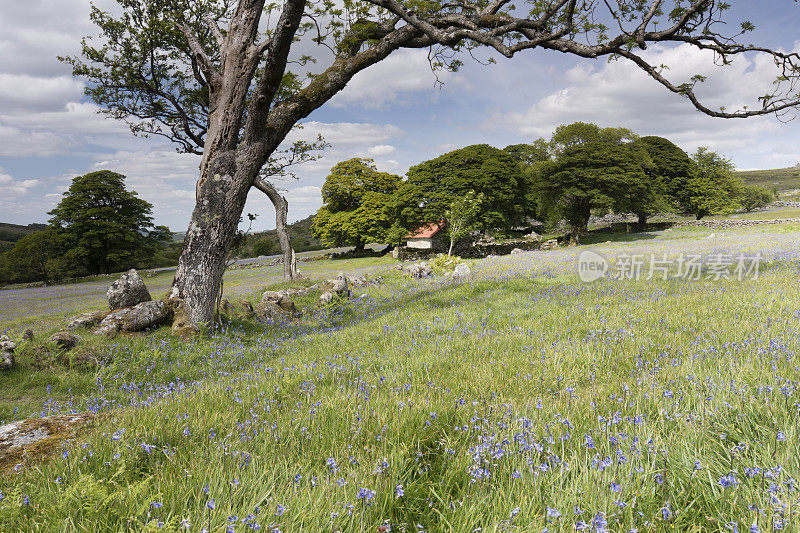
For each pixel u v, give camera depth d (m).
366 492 2.32
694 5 9.50
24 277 57.47
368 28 13.05
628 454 2.77
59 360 8.78
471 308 11.59
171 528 1.96
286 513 2.25
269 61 10.94
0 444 3.70
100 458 3.09
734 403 3.47
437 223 51.69
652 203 61.28
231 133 12.42
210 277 11.91
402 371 5.79
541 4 11.10
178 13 20.61
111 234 54.25
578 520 2.21
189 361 9.47
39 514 2.35
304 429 3.45
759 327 6.43
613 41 10.06
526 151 74.25
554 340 7.17
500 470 2.80
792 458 2.57
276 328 13.49
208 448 3.21
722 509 2.31
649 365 5.22
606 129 60.81
